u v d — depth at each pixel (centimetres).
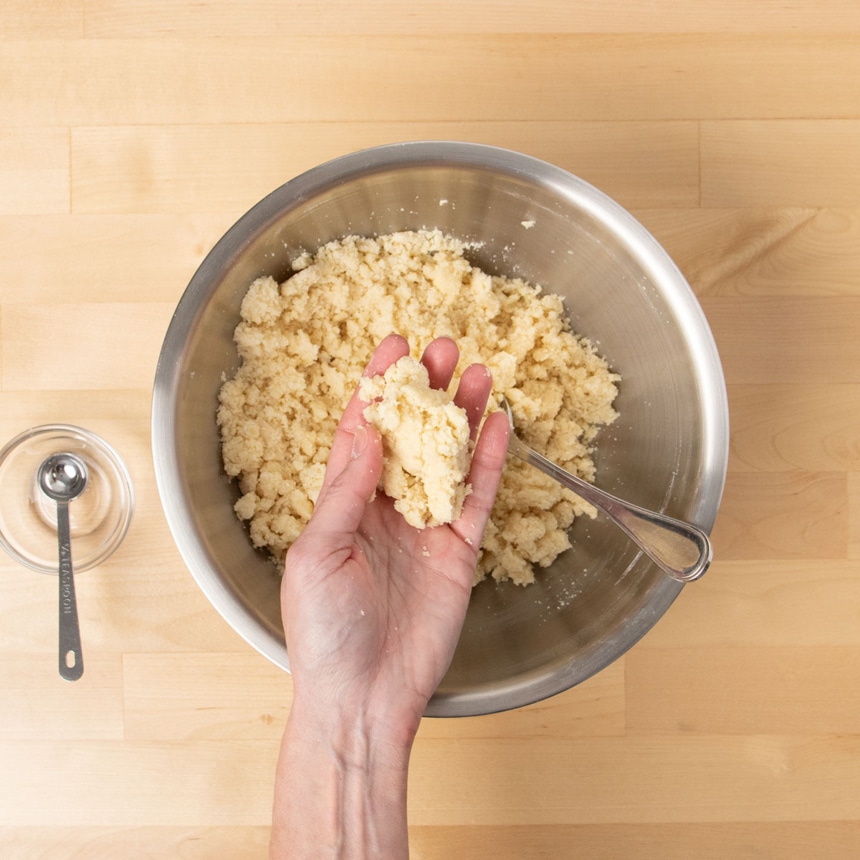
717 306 61
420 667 53
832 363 61
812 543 61
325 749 52
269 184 60
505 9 60
